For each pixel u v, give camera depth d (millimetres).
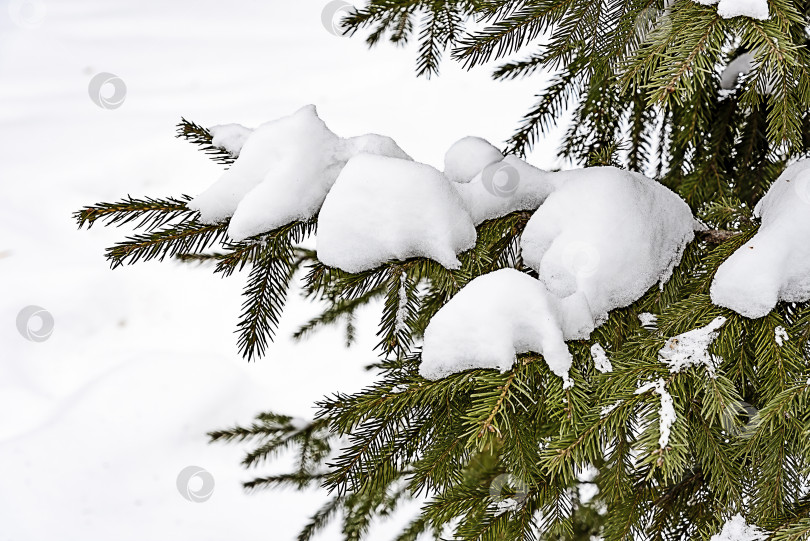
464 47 1463
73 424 3615
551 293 1126
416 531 2342
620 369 1122
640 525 1507
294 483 2711
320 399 3883
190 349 4125
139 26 7434
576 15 1452
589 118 1841
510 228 1344
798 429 1139
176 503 3348
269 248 1238
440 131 5559
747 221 1385
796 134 1196
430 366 1093
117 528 3213
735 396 1071
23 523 3186
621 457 1344
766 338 1152
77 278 4387
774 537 1143
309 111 1281
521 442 1196
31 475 3373
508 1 1441
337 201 1157
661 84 1052
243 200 1194
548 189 1310
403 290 1254
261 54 6891
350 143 1277
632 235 1203
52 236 4789
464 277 1188
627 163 2021
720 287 1177
